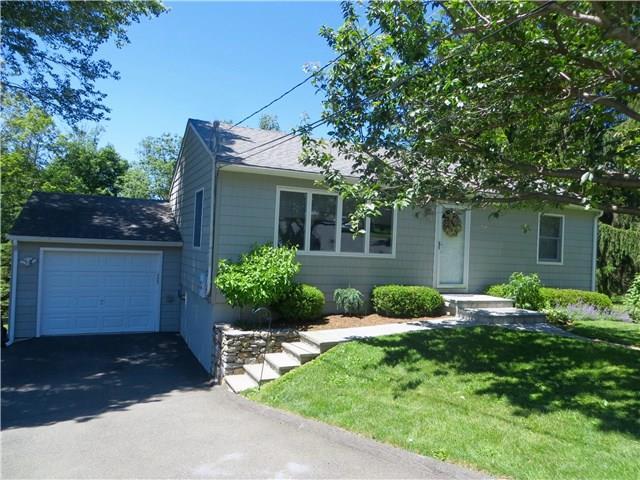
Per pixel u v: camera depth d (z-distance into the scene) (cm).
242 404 652
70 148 2742
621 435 412
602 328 901
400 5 591
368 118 686
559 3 436
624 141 691
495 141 719
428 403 530
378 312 1012
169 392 764
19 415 633
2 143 1903
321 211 1006
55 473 417
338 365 687
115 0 1223
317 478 386
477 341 736
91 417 614
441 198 680
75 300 1255
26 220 1262
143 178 3069
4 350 1061
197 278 1063
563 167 734
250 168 902
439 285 1129
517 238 1238
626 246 1683
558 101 609
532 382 556
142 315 1325
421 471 393
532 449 404
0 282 1664
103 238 1254
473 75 598
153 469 420
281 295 870
